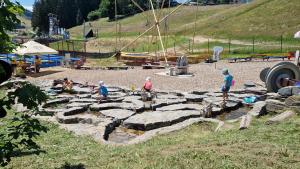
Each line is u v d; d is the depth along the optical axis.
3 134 6.36
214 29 76.81
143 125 14.04
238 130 11.52
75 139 11.55
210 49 59.84
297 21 69.62
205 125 13.19
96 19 167.50
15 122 6.32
